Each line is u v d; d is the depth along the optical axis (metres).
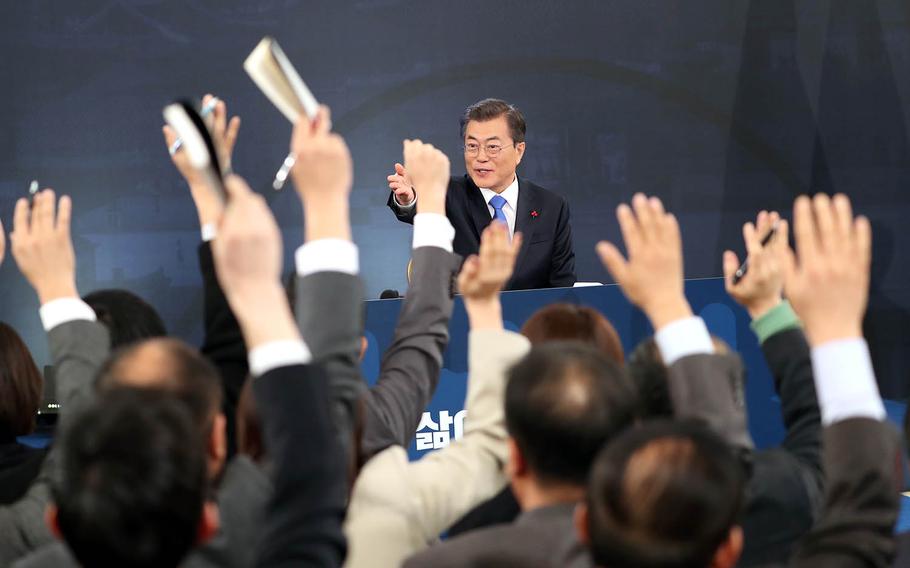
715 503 2.11
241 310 2.22
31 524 3.03
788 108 11.80
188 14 11.23
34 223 3.30
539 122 11.65
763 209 11.84
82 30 11.16
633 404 2.67
